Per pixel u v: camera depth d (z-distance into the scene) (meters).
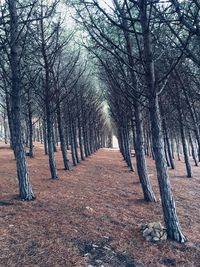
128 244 7.54
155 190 14.91
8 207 9.48
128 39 11.07
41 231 7.71
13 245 6.79
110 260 6.60
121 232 8.29
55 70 19.11
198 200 13.53
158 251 7.33
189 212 11.30
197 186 17.44
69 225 8.28
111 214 9.76
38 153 31.28
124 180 17.64
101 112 49.28
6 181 13.89
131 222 9.23
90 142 39.38
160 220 9.71
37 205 9.89
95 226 8.47
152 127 8.26
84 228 8.20
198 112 21.64
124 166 26.25
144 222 9.38
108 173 20.52
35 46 14.35
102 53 12.14
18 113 10.52
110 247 7.25
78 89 24.92
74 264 6.20
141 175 12.36
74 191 12.80
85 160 29.20
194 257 7.25
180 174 22.48
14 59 10.32
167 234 8.06
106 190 13.82
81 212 9.52
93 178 17.36
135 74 11.95
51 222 8.39
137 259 6.84
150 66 8.00
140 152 12.48
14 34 9.94
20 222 8.23
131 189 14.62
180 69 14.91
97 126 48.53
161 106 22.53
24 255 6.38
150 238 7.86
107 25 9.41
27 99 22.23
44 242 7.08
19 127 10.60
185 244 7.85
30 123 26.19
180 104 20.41
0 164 20.31
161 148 8.20
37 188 12.66
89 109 32.19
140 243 7.66
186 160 21.12
